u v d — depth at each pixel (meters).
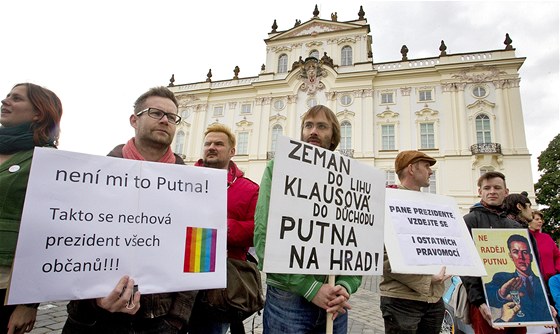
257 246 1.88
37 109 2.18
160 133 2.08
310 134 2.39
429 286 2.58
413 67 25.03
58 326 4.33
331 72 26.38
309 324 1.98
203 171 1.99
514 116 21.72
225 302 2.37
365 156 23.86
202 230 1.87
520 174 20.61
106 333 1.76
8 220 1.86
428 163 3.11
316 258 1.85
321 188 1.98
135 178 1.77
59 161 1.58
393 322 2.65
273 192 1.77
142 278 1.64
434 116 23.45
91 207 1.61
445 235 2.79
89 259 1.54
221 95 29.84
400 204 2.76
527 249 3.12
